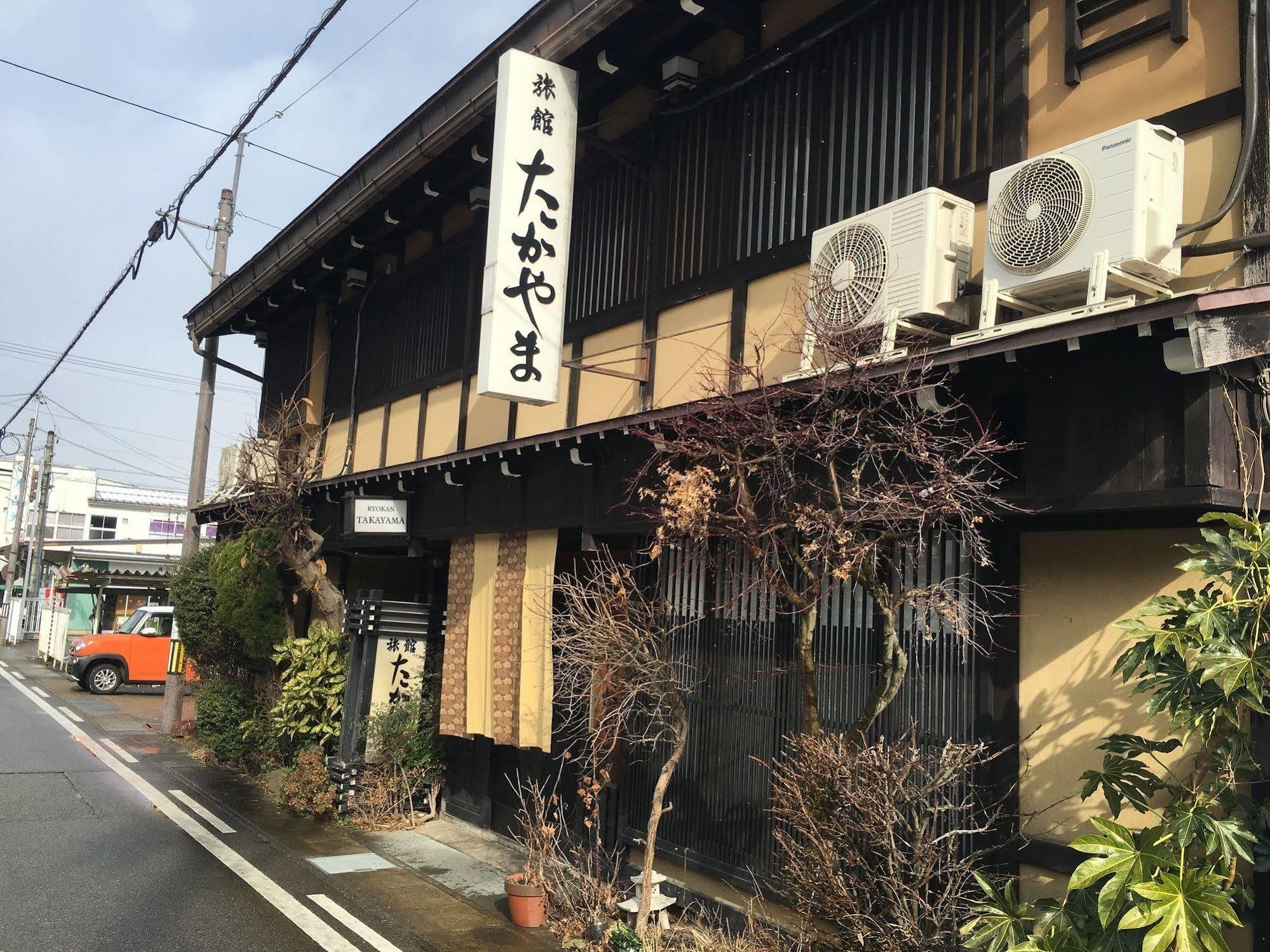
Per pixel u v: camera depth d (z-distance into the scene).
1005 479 5.35
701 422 6.11
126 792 11.56
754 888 6.72
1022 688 5.54
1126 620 4.46
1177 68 5.37
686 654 7.76
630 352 9.20
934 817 5.43
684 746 7.36
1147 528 5.12
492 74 9.30
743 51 8.34
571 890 7.66
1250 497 4.50
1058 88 5.96
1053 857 5.21
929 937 5.09
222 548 15.12
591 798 7.70
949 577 5.79
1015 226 5.23
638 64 8.95
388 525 11.76
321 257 14.61
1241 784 4.52
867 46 7.28
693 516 5.78
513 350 8.18
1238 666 4.06
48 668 28.25
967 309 5.88
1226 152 5.09
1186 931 3.84
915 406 5.43
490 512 10.38
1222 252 4.92
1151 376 4.65
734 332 7.93
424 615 11.21
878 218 6.02
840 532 5.20
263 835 9.83
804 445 5.72
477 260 11.88
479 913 7.66
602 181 10.04
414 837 10.02
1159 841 4.12
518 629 9.58
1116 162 4.83
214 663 14.98
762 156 8.05
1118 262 4.76
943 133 6.59
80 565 27.80
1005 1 6.32
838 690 6.48
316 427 15.74
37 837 9.33
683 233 8.77
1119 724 5.10
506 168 8.28
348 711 10.88
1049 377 5.11
